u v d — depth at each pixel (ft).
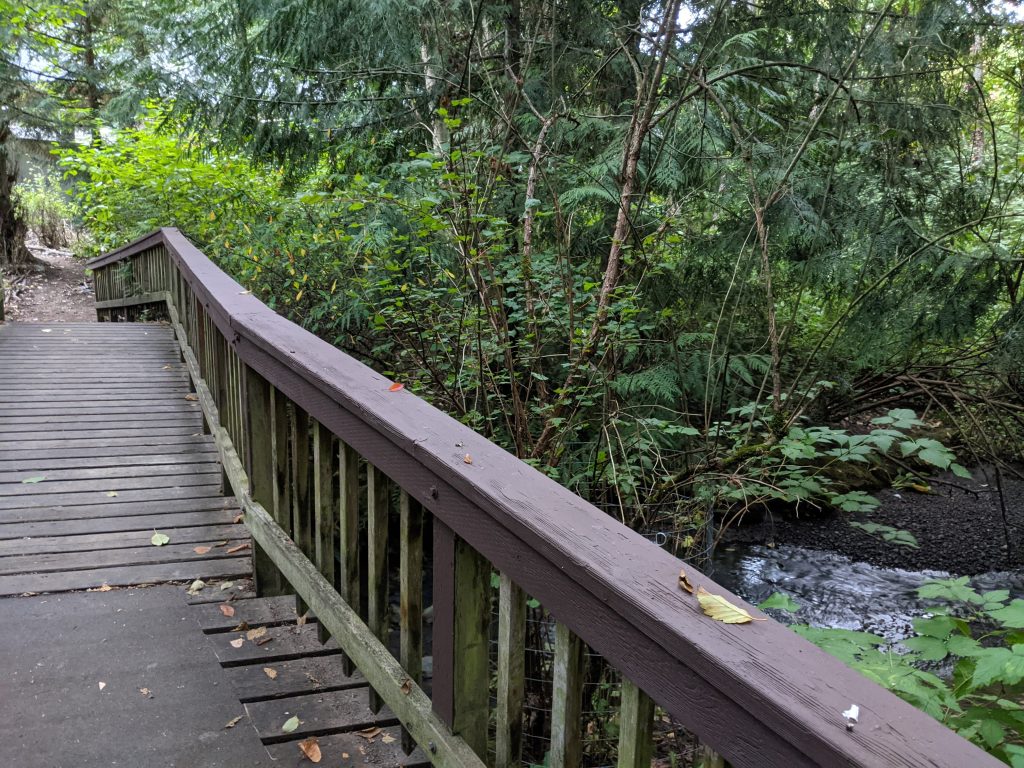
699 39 13.91
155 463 13.92
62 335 25.43
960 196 14.80
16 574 9.28
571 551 3.47
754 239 14.58
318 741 6.23
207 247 23.18
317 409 6.64
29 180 54.80
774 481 11.11
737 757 2.70
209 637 7.79
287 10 16.44
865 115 14.12
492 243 12.41
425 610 15.24
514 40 15.38
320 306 18.19
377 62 17.11
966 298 13.53
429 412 5.38
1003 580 19.26
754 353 14.75
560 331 12.34
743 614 2.97
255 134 18.90
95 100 49.26
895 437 10.04
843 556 20.71
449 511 4.62
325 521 7.08
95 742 5.98
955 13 12.64
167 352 23.72
